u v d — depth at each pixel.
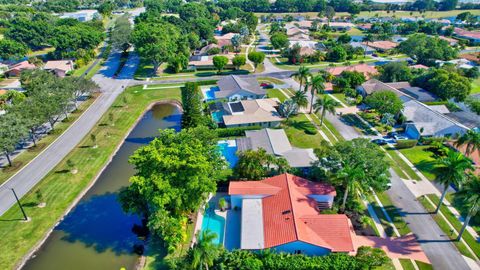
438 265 46.81
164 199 47.25
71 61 140.50
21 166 69.75
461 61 139.00
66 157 73.50
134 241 52.97
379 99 89.50
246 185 57.84
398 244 50.34
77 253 50.53
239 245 50.88
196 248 42.09
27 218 55.72
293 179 58.25
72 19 187.62
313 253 46.81
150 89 116.00
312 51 150.75
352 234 51.91
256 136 75.62
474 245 50.03
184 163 49.47
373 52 165.62
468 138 65.69
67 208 58.81
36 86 92.62
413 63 147.62
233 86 108.44
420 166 70.25
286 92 112.50
